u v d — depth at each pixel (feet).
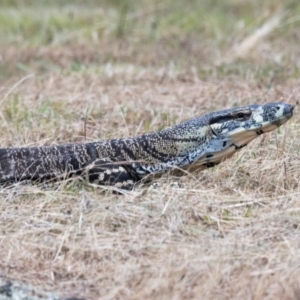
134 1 162.20
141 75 114.62
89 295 57.67
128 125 90.53
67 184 73.20
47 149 74.69
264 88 106.01
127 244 63.41
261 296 55.77
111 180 73.36
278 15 143.84
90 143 74.69
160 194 69.62
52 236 65.05
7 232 65.67
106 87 108.47
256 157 78.23
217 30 142.00
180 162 74.18
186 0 161.79
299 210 66.80
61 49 134.41
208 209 68.13
